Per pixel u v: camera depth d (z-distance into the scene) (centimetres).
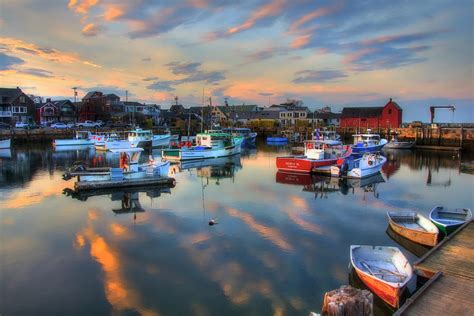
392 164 4347
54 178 3133
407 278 1042
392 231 1669
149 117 10238
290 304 1048
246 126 10144
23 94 8481
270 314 998
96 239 1579
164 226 1759
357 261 1203
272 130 9381
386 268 1158
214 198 2384
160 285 1159
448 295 883
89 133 6562
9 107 8231
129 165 2902
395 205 2231
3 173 3406
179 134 8138
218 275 1227
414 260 1364
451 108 7500
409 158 5012
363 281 1108
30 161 4366
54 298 1087
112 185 2617
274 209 2091
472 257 1123
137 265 1309
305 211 2050
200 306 1037
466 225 1452
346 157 3684
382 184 2992
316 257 1377
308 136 8162
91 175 2734
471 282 951
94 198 2373
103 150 5700
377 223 1827
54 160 4488
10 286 1161
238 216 1939
